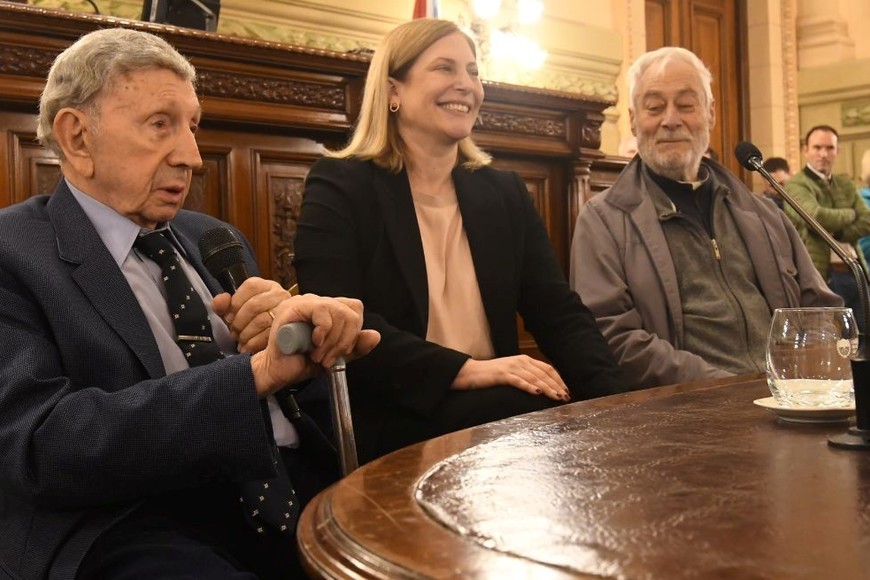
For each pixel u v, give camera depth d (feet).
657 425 4.22
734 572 2.25
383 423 6.68
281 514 4.99
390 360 6.68
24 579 4.37
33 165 8.57
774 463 3.40
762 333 8.86
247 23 16.44
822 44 30.63
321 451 5.70
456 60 7.72
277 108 9.98
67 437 4.27
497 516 2.79
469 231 7.68
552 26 22.12
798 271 9.50
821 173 20.11
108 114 5.11
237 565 4.62
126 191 5.16
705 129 9.31
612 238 9.05
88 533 4.42
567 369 7.57
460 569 2.35
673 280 8.84
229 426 4.33
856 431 3.71
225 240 5.32
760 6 29.84
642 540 2.51
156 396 4.35
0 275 4.74
